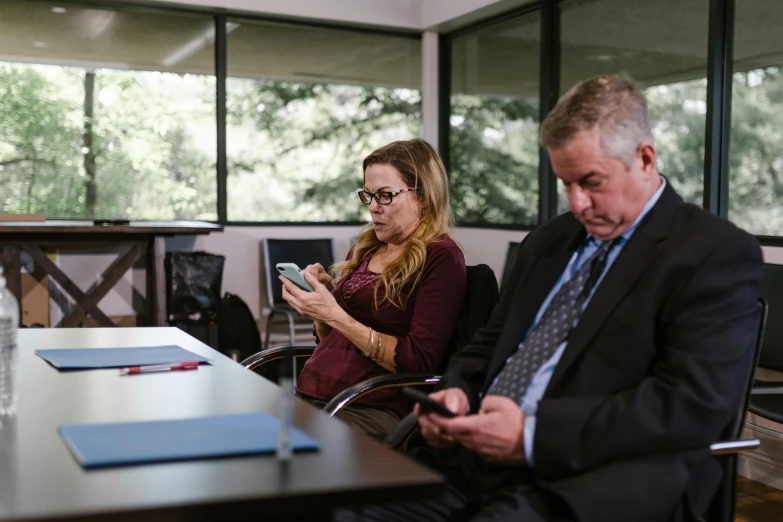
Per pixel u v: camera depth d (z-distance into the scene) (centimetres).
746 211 361
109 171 514
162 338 202
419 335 193
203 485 89
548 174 497
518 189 522
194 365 161
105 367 161
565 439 127
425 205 209
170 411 124
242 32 540
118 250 500
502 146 536
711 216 140
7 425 116
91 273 494
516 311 160
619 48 440
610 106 134
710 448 131
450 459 164
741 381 130
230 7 521
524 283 162
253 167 549
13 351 123
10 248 432
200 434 109
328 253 552
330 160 573
